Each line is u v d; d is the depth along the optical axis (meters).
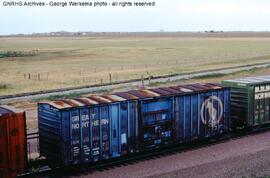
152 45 162.12
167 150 22.80
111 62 91.00
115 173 19.30
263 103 26.56
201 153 22.48
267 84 26.66
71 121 18.42
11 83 55.03
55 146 18.70
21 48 150.88
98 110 19.28
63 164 18.33
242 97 25.75
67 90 46.97
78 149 18.78
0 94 44.97
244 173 19.33
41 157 21.19
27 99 41.31
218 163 20.69
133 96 20.97
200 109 23.36
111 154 20.00
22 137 17.33
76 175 19.03
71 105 18.78
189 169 19.81
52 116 18.70
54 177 18.72
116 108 19.89
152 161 21.11
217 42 181.50
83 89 47.19
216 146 23.86
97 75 64.50
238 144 24.19
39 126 20.02
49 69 76.31
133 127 20.61
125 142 20.41
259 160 21.19
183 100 22.50
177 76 59.19
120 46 157.62
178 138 22.55
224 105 24.67
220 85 25.22
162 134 21.81
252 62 81.12
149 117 21.14
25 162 17.61
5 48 150.50
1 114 16.72
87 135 19.05
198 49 130.12
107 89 46.34
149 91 22.39
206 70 66.50
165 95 21.64
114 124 19.92
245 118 25.75
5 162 16.92
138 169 19.86
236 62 82.00
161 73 64.50
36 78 61.53
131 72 67.69
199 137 23.55
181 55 106.56
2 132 16.67
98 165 20.23
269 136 26.05
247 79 27.95
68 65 84.69
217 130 24.47
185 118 22.72
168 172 19.38
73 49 140.88
